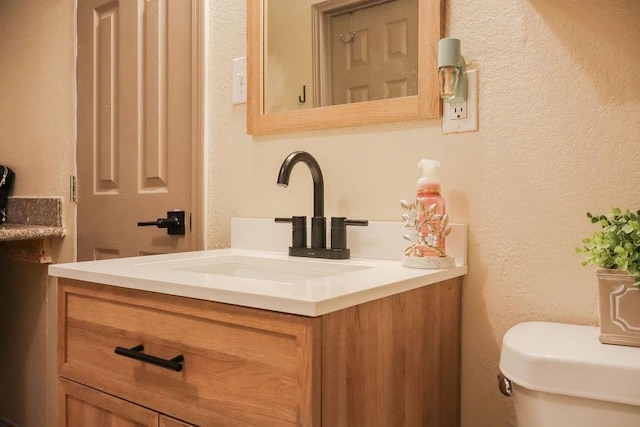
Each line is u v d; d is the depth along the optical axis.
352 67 1.24
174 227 1.56
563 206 0.99
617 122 0.94
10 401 2.10
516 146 1.03
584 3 0.97
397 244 1.13
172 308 0.84
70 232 1.90
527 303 1.02
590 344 0.82
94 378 0.97
